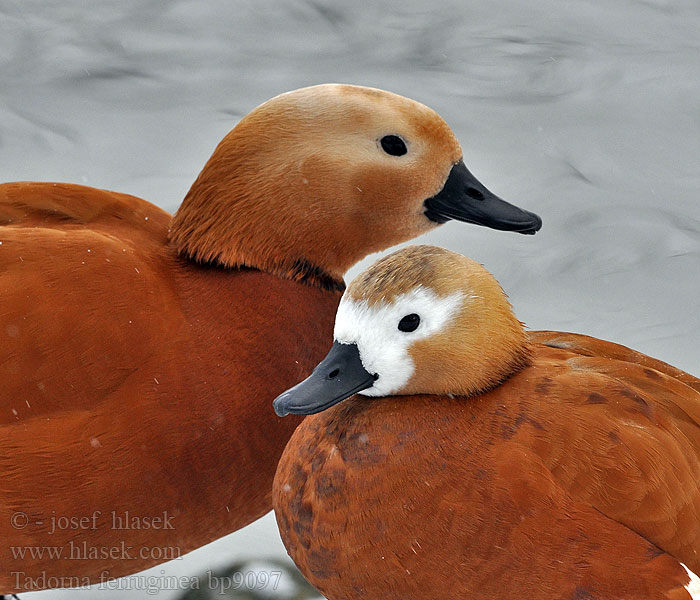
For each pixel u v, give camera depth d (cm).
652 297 1181
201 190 752
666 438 648
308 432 664
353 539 632
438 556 623
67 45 1584
